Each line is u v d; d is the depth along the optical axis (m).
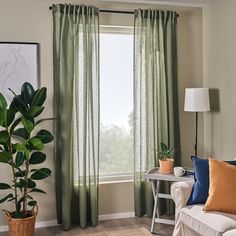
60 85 3.63
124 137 4.14
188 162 4.23
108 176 4.05
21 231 3.21
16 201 3.31
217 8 3.93
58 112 3.66
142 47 3.90
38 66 3.67
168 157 3.69
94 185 3.72
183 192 2.96
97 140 3.76
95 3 3.87
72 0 3.78
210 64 4.12
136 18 3.88
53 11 3.65
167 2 3.98
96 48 3.73
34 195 3.71
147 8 4.05
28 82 3.63
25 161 3.36
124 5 3.96
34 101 3.31
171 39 3.97
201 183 2.94
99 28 3.89
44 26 3.69
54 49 3.67
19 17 3.62
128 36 4.11
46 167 3.73
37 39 3.68
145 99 3.90
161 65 3.96
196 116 4.08
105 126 4.07
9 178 3.62
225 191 2.69
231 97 3.72
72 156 3.70
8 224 3.35
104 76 4.04
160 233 3.50
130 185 4.04
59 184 3.69
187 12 4.20
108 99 4.07
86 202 3.73
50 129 3.73
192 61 4.23
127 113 4.14
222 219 2.54
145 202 3.99
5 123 3.15
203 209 2.74
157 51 3.94
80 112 3.73
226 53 3.79
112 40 4.05
